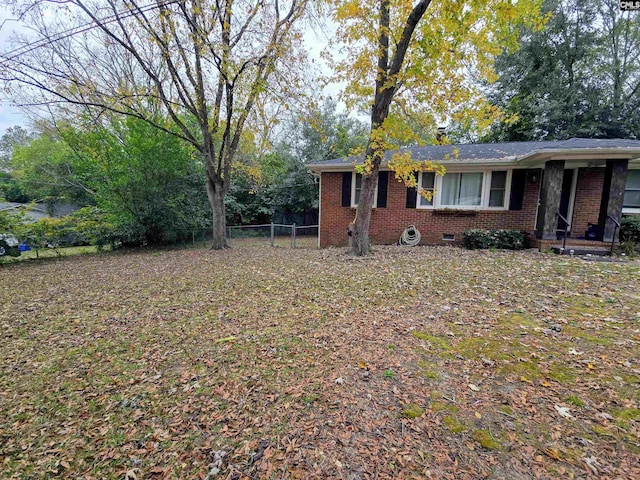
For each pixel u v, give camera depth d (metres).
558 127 17.17
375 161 8.09
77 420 2.48
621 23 16.97
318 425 2.26
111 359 3.42
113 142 11.80
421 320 4.00
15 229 10.31
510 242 8.92
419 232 10.46
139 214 12.58
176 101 10.70
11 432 2.38
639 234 8.09
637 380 2.56
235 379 2.91
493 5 6.36
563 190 9.63
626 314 3.84
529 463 1.84
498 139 18.64
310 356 3.24
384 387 2.66
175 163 12.70
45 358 3.50
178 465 2.00
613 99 16.47
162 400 2.67
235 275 6.90
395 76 7.07
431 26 6.79
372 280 5.91
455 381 2.69
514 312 4.12
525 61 17.38
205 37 8.13
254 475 1.88
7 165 24.86
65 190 17.75
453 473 1.81
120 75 12.16
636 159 8.11
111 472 1.98
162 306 5.05
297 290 5.55
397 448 2.01
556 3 16.39
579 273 5.71
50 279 7.31
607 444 1.96
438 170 7.96
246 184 19.48
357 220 8.48
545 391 2.50
